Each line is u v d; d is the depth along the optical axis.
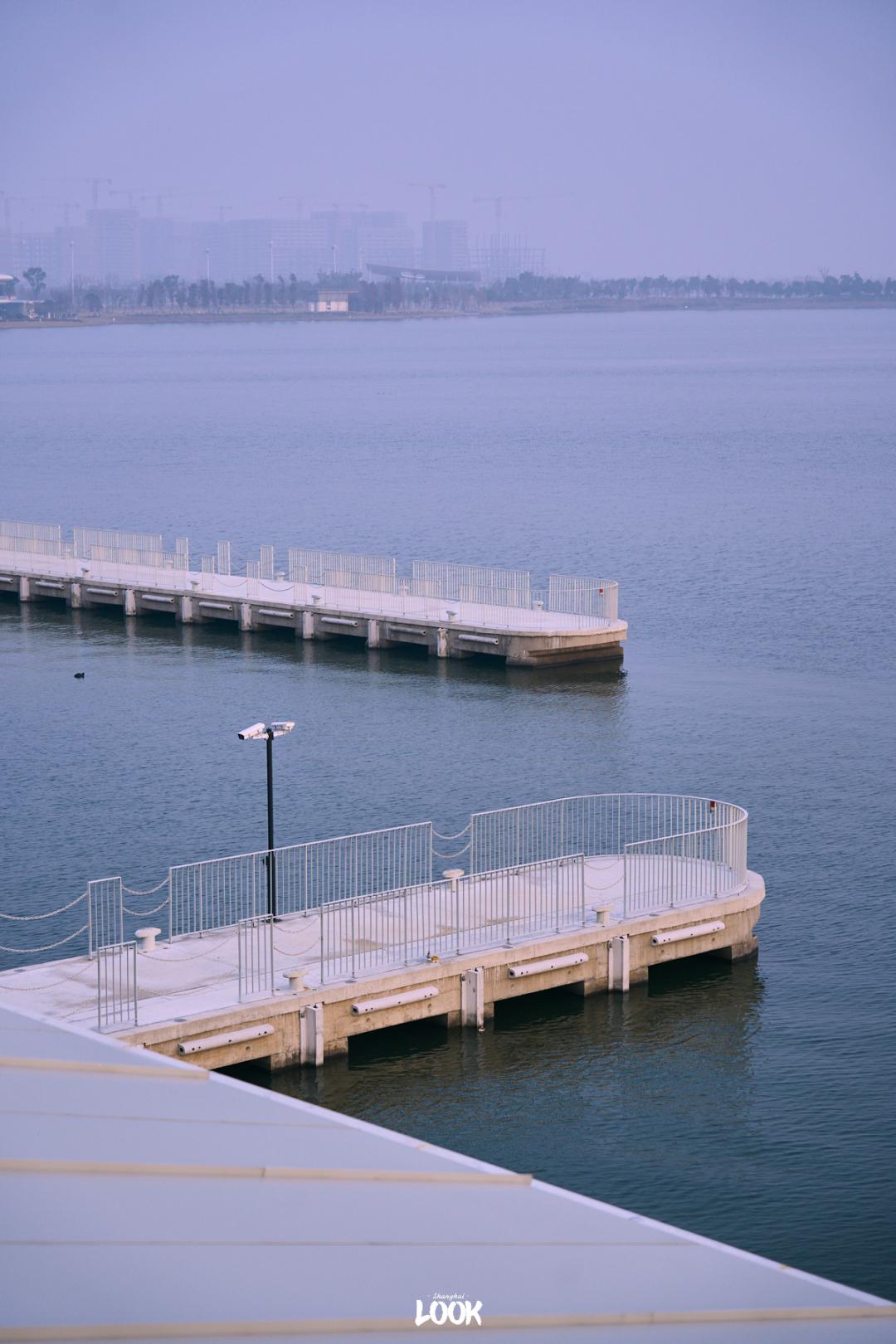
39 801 76.81
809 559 147.38
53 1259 20.94
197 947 52.50
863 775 79.88
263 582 123.62
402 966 51.22
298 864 67.06
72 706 95.94
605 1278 22.50
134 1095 26.70
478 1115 47.56
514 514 183.62
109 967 48.88
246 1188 23.78
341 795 77.38
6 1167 23.30
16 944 58.78
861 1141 46.00
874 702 94.88
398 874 65.25
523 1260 22.69
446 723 91.00
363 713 93.25
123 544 160.50
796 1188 43.62
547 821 73.12
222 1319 20.02
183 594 120.06
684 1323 21.56
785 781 79.12
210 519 183.88
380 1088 48.94
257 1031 47.56
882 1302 22.62
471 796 77.31
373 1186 24.47
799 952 59.00
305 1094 48.38
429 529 172.62
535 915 56.03
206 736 88.69
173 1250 21.55
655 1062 50.88
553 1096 48.69
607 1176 44.41
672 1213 42.53
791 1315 22.05
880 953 58.59
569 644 105.12
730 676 102.12
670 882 58.06
